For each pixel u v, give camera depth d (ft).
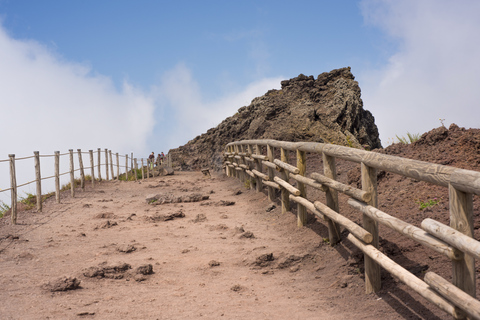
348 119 72.23
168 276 16.16
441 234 8.47
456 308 8.30
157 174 78.95
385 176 22.31
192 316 12.07
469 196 8.36
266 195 33.94
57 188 37.65
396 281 13.01
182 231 24.48
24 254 18.80
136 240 22.33
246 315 12.18
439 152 21.31
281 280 15.74
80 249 20.33
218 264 17.60
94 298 13.50
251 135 76.69
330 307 12.77
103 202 38.60
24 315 11.93
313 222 21.77
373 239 13.19
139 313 12.26
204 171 66.80
